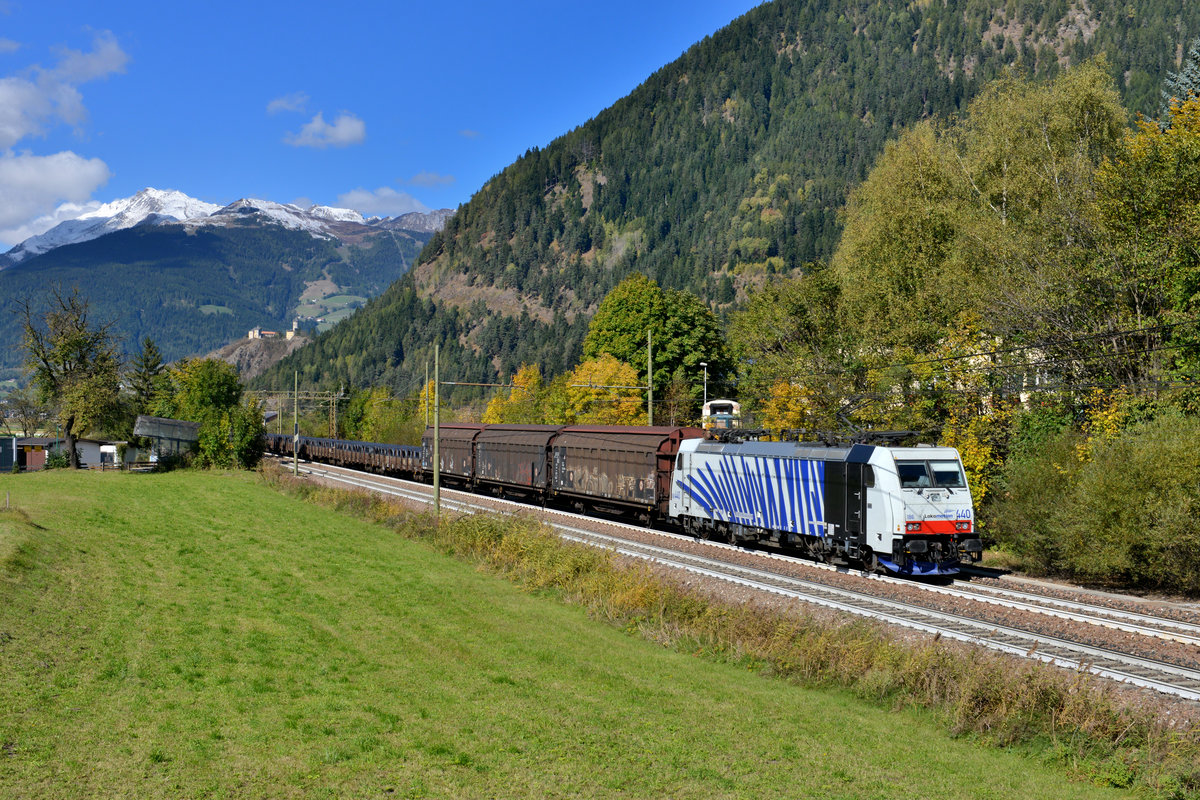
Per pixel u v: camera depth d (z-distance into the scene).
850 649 16.11
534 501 45.09
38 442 76.69
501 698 14.46
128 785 10.28
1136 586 24.52
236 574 26.28
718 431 32.38
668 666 16.98
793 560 27.02
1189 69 37.97
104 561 27.14
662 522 36.59
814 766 11.56
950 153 42.12
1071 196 33.72
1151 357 28.66
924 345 36.12
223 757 11.36
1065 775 11.51
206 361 77.56
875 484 24.45
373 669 16.27
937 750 12.36
